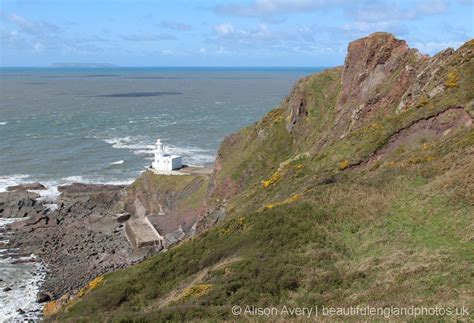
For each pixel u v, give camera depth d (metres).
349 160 38.75
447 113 36.44
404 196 28.20
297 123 66.81
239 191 66.81
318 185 35.66
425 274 19.38
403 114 40.41
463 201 24.72
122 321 21.67
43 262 62.69
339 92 63.00
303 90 68.69
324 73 69.69
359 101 54.69
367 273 21.42
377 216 26.97
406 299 17.56
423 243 22.70
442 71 41.97
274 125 71.88
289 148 66.62
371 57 55.53
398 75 49.97
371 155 38.34
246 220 31.70
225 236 31.22
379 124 41.81
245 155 72.88
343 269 22.62
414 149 35.69
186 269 29.83
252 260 25.88
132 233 70.38
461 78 38.97
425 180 29.36
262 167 66.81
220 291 23.12
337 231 26.92
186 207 76.88
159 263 31.73
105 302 28.92
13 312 49.00
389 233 24.73
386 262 21.59
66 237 71.88
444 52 44.38
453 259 19.89
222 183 69.31
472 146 30.33
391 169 32.94
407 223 25.09
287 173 44.81
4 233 72.75
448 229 23.08
